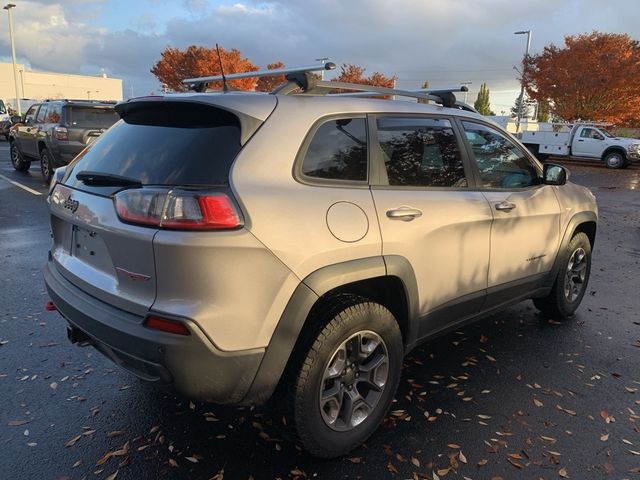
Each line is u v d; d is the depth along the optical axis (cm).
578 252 479
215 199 228
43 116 1334
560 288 457
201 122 266
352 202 272
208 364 230
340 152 280
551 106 3145
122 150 280
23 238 732
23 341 411
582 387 363
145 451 287
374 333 284
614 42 2806
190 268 225
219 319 228
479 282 357
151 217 231
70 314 274
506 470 277
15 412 319
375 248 276
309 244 248
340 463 281
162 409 326
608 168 2406
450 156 346
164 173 248
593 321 486
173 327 227
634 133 3394
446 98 373
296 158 260
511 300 405
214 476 269
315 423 264
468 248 340
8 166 1661
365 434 291
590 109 2883
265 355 242
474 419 323
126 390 346
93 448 288
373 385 293
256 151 248
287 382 259
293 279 244
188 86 370
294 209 247
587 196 477
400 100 333
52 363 379
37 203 1001
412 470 276
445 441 301
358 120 295
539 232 410
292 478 269
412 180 314
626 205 1274
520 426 317
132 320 240
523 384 366
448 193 332
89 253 279
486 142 379
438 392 354
